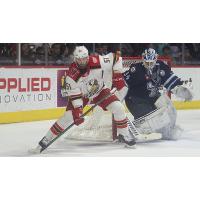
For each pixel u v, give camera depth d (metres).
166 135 10.62
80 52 8.82
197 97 18.28
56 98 14.91
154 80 10.43
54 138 9.20
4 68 13.58
